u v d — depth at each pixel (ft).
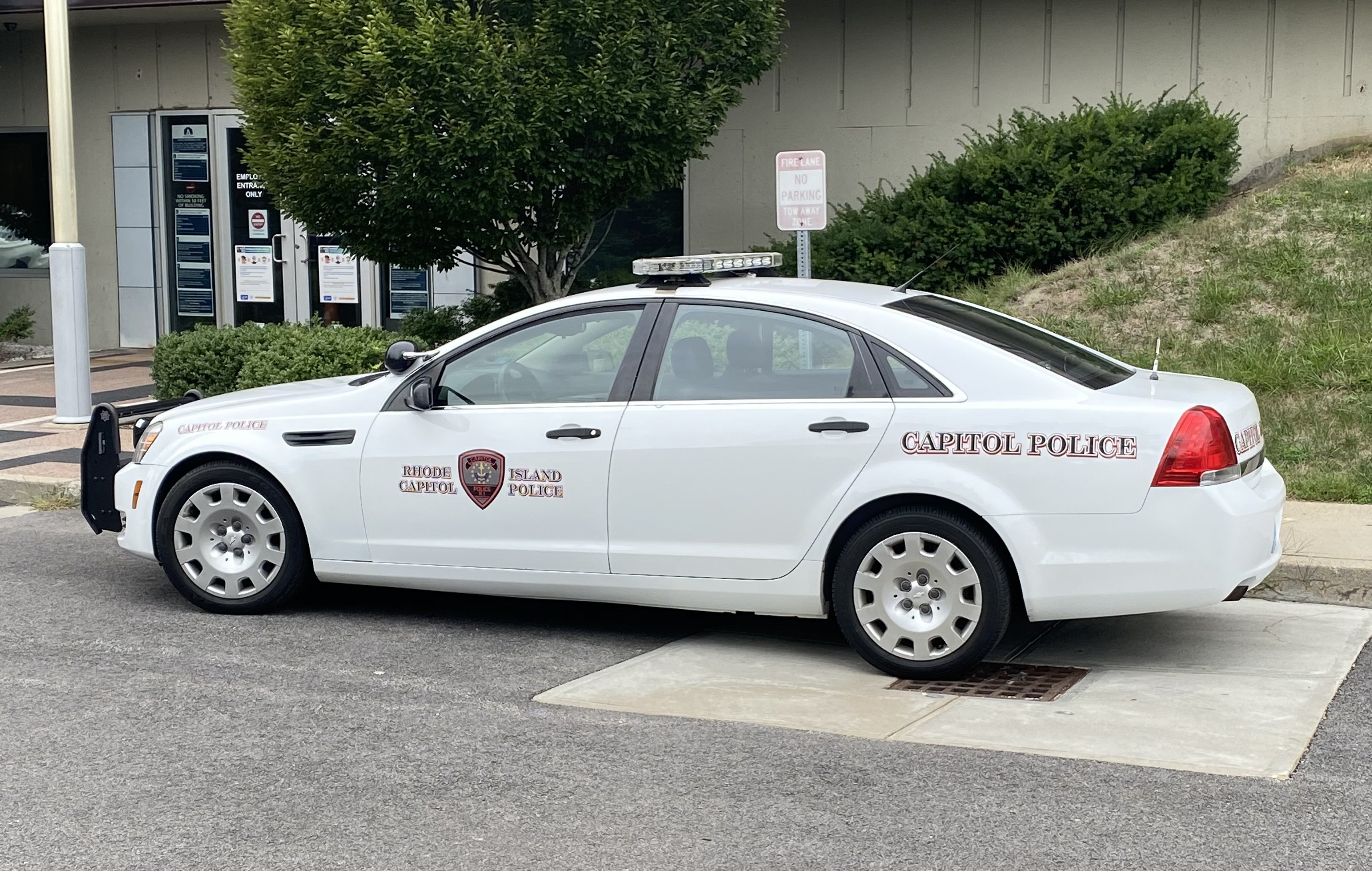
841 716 17.63
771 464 19.38
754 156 51.98
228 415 22.63
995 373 18.79
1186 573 17.92
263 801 14.98
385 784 15.42
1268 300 37.73
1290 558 23.26
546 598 22.30
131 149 59.77
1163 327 37.47
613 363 20.65
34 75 60.59
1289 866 13.14
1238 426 18.63
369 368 38.14
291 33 36.86
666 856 13.51
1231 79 47.32
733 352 20.10
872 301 20.07
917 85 50.08
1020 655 20.26
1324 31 46.24
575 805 14.79
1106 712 17.63
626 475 20.12
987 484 18.43
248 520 22.49
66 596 23.95
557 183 38.14
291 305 58.59
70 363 39.81
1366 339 34.58
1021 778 15.42
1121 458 17.98
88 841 13.94
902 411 18.88
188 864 13.42
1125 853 13.43
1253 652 20.17
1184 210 43.78
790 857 13.44
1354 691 18.28
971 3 49.24
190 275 60.08
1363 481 28.17
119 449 24.68
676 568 20.04
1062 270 42.29
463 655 20.51
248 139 39.17
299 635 21.61
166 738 16.92
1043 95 49.03
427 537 21.40
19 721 17.56
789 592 19.56
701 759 16.14
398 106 35.55
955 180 44.39
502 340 21.34
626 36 36.88
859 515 19.17
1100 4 48.11
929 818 14.33
